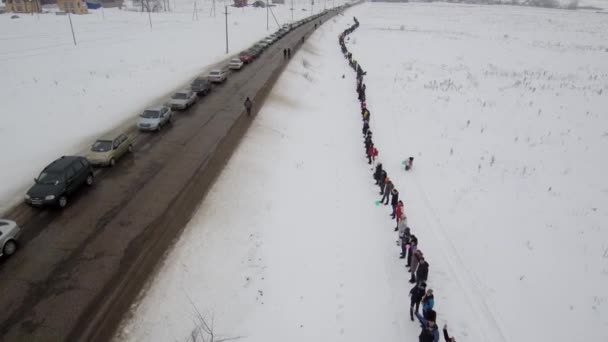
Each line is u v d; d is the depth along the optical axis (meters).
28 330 9.49
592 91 37.53
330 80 41.84
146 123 23.12
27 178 17.77
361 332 10.61
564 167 21.70
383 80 40.91
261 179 17.97
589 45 67.56
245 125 23.94
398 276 12.75
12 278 11.22
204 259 12.34
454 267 13.23
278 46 56.47
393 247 14.25
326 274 12.66
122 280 11.24
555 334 10.74
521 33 83.38
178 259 12.15
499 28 92.44
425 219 16.12
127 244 12.84
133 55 47.59
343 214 16.33
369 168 20.95
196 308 10.64
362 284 12.35
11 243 12.31
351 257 13.59
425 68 47.16
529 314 11.38
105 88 32.91
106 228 13.69
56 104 28.45
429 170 20.83
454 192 18.55
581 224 16.30
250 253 12.98
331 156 22.42
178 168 18.42
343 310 11.29
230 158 19.14
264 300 11.30
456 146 24.28
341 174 20.11
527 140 25.47
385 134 26.06
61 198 14.99
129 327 9.78
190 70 40.84
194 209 14.83
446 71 45.75
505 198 18.17
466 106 32.47
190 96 28.42
